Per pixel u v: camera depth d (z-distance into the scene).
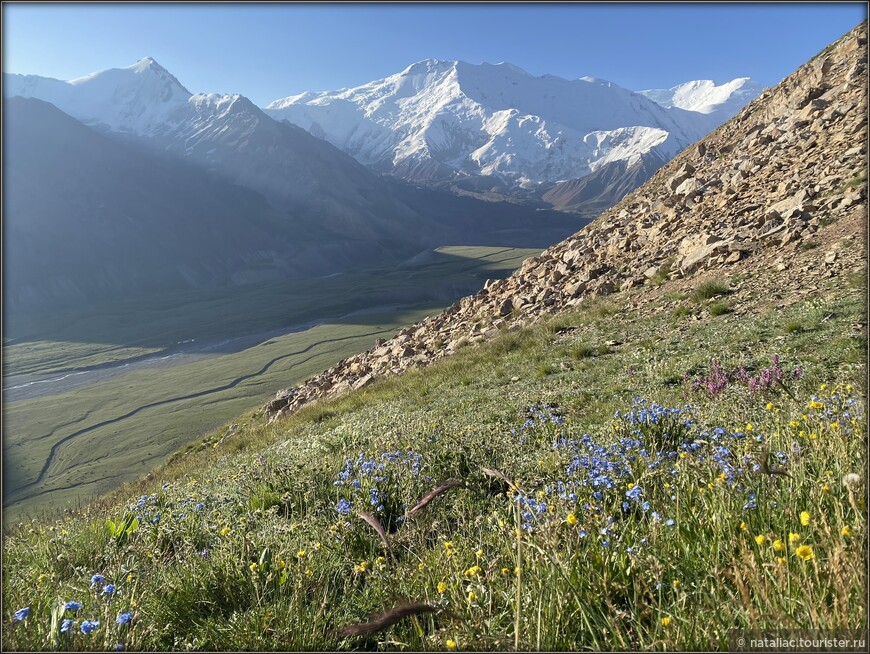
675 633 2.50
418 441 7.68
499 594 3.11
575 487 4.30
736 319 12.65
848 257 13.34
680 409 6.53
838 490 3.24
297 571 3.75
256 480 7.47
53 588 4.20
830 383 7.45
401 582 3.44
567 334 16.84
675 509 3.57
